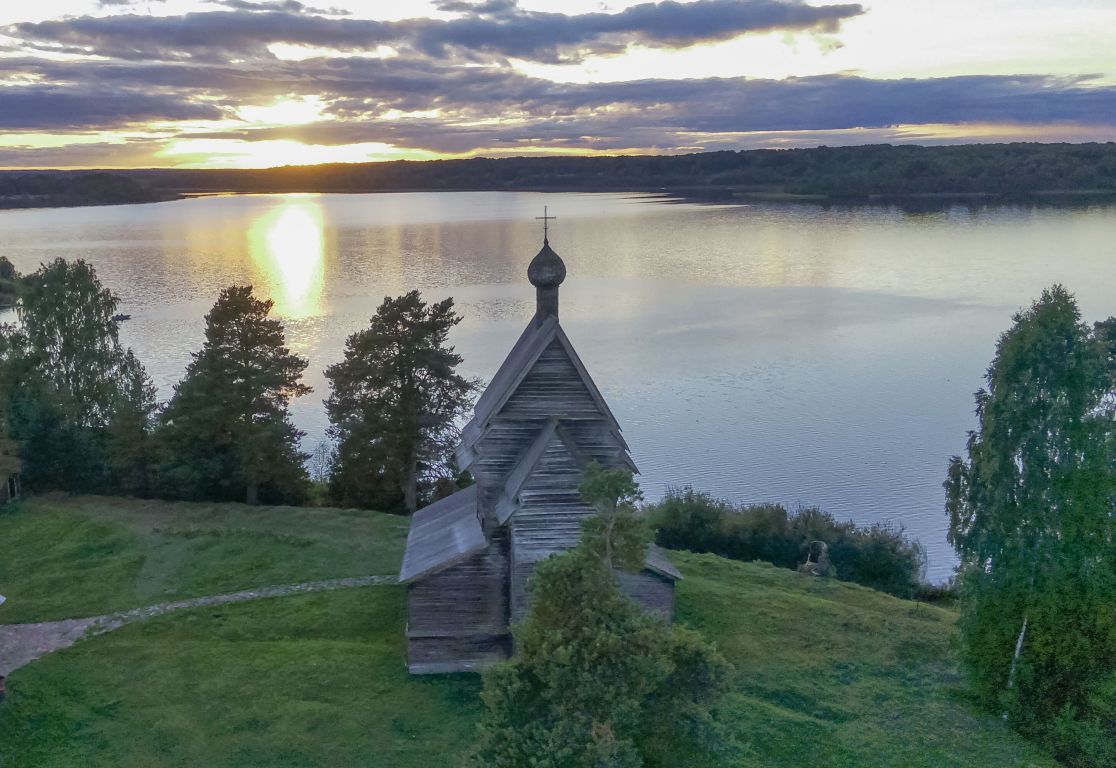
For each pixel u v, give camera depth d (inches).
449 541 1362.0
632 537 786.8
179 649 1357.0
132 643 1381.6
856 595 1669.5
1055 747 1156.5
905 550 2034.9
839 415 3400.6
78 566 1716.3
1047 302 1178.6
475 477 1314.0
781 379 3941.9
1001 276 6515.8
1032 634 1213.7
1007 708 1218.6
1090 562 1177.4
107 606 1530.5
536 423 1307.8
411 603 1277.1
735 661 1350.9
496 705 801.6
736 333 4923.7
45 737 1111.6
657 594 1266.0
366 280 7057.1
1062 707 1189.1
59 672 1275.8
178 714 1170.6
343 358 4276.6
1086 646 1178.0
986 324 4975.4
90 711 1176.2
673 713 803.4
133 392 2490.2
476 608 1284.4
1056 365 1159.6
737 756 1090.1
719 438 3154.5
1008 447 1190.3
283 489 2236.7
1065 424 1163.3
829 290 6318.9
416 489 2372.0
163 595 1581.0
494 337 4771.2
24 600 1556.3
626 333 4980.3
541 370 1301.7
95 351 2564.0
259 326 2170.3
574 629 773.3
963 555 1263.5
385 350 2202.3
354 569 1697.8
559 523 1222.3
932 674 1339.8
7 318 5128.0
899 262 7480.3
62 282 2509.8
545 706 794.8
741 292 6363.2
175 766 1067.9
